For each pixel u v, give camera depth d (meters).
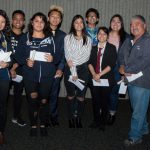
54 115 5.59
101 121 5.45
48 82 4.84
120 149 4.61
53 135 5.13
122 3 7.49
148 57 4.51
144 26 4.59
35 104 4.92
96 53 5.29
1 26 4.41
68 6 7.50
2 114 4.61
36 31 4.83
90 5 7.50
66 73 5.30
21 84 5.46
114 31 5.64
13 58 4.86
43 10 7.54
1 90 4.52
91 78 5.30
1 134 4.68
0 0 7.55
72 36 5.25
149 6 7.48
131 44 4.74
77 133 5.26
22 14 5.44
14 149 4.52
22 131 5.29
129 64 4.64
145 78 4.56
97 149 4.59
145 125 5.16
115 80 5.45
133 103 4.69
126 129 5.54
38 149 4.54
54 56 5.15
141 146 4.73
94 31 5.68
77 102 5.49
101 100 5.38
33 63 4.76
